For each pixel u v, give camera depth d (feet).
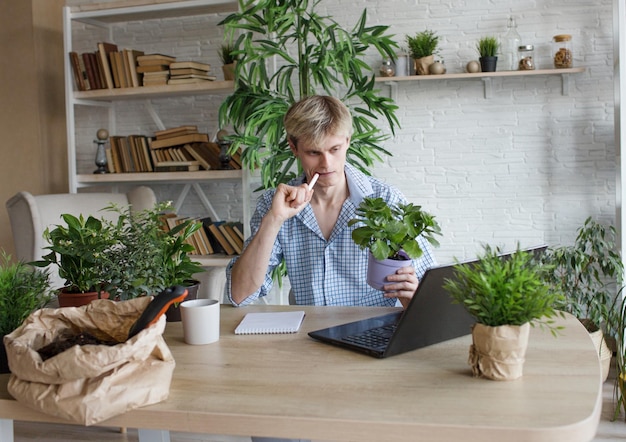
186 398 3.69
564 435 3.11
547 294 3.76
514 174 13.48
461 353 4.40
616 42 10.82
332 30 11.36
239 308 6.08
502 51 13.03
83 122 15.65
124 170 13.98
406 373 4.01
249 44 11.53
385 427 3.24
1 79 14.87
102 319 4.07
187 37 14.90
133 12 13.37
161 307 3.69
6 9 14.73
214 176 13.19
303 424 3.34
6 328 4.25
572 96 13.10
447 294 4.43
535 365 4.09
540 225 13.42
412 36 13.65
